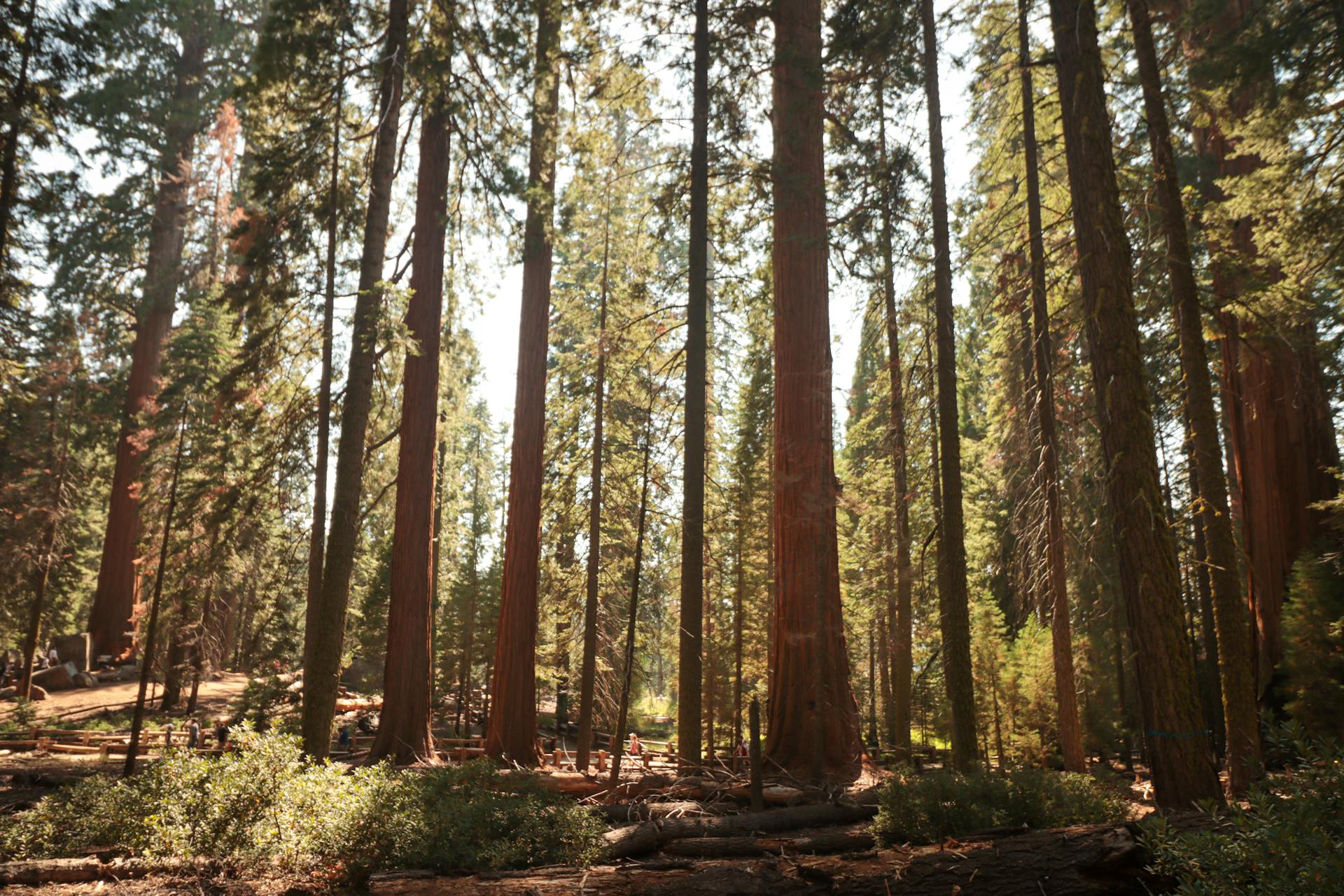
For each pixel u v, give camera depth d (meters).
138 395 39.09
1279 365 18.31
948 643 11.92
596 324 23.28
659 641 31.00
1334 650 14.35
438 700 36.84
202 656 31.61
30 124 19.69
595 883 7.71
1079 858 6.50
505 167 19.27
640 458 22.19
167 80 41.88
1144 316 15.64
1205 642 21.72
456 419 26.16
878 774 15.27
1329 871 4.09
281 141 17.94
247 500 24.61
